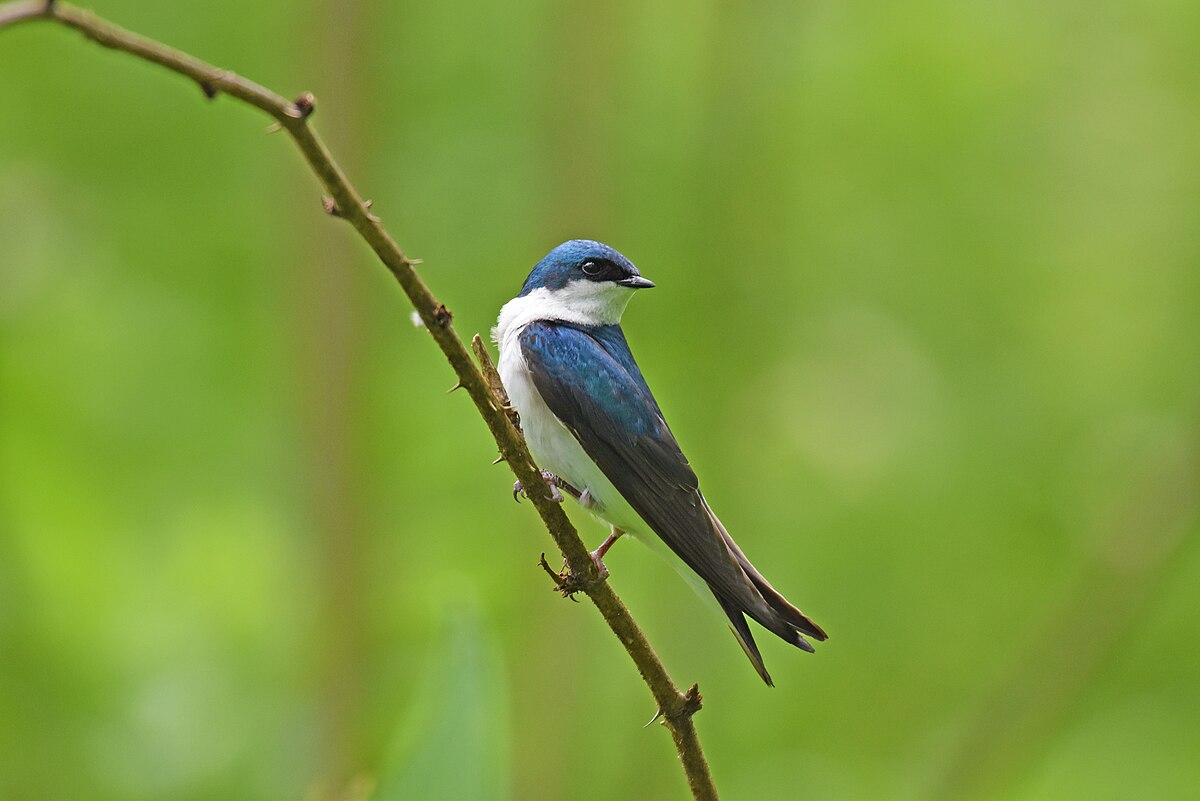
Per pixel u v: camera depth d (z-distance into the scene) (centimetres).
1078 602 1191
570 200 1256
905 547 1255
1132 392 1334
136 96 1268
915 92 1344
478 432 1186
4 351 1124
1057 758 1248
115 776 1041
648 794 1191
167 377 1166
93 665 1056
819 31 1356
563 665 1155
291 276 1192
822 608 1238
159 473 1137
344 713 1077
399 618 1152
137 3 1273
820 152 1374
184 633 1081
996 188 1374
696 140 1346
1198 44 1384
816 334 1334
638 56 1384
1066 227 1384
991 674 1226
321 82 1205
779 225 1355
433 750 523
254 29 1289
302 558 1123
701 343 1282
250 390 1193
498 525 1172
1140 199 1401
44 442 1093
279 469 1162
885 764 1212
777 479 1272
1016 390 1327
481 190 1285
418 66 1309
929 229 1366
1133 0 1387
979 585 1259
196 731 1065
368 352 1162
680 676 1198
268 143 1262
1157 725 1266
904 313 1349
